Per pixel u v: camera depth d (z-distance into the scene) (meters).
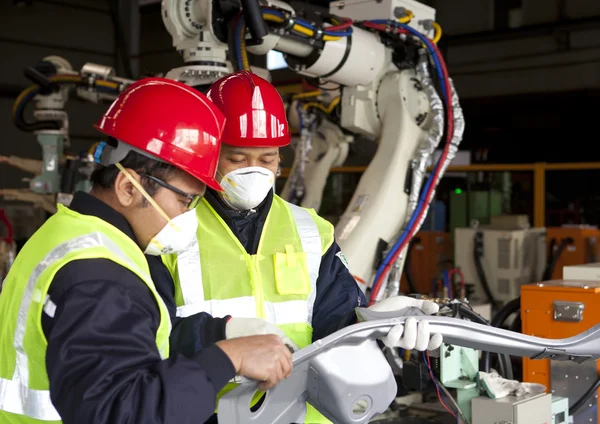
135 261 1.46
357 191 4.02
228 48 3.35
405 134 3.99
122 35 10.34
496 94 9.73
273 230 2.11
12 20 9.52
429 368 2.52
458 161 11.31
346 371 1.72
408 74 4.06
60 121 5.89
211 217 2.05
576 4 8.86
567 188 9.81
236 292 1.98
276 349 1.47
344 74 3.91
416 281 6.65
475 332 1.80
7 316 1.44
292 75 11.17
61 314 1.30
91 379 1.26
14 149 9.66
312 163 6.76
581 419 3.00
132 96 1.55
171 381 1.30
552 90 9.23
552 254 5.96
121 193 1.48
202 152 1.53
